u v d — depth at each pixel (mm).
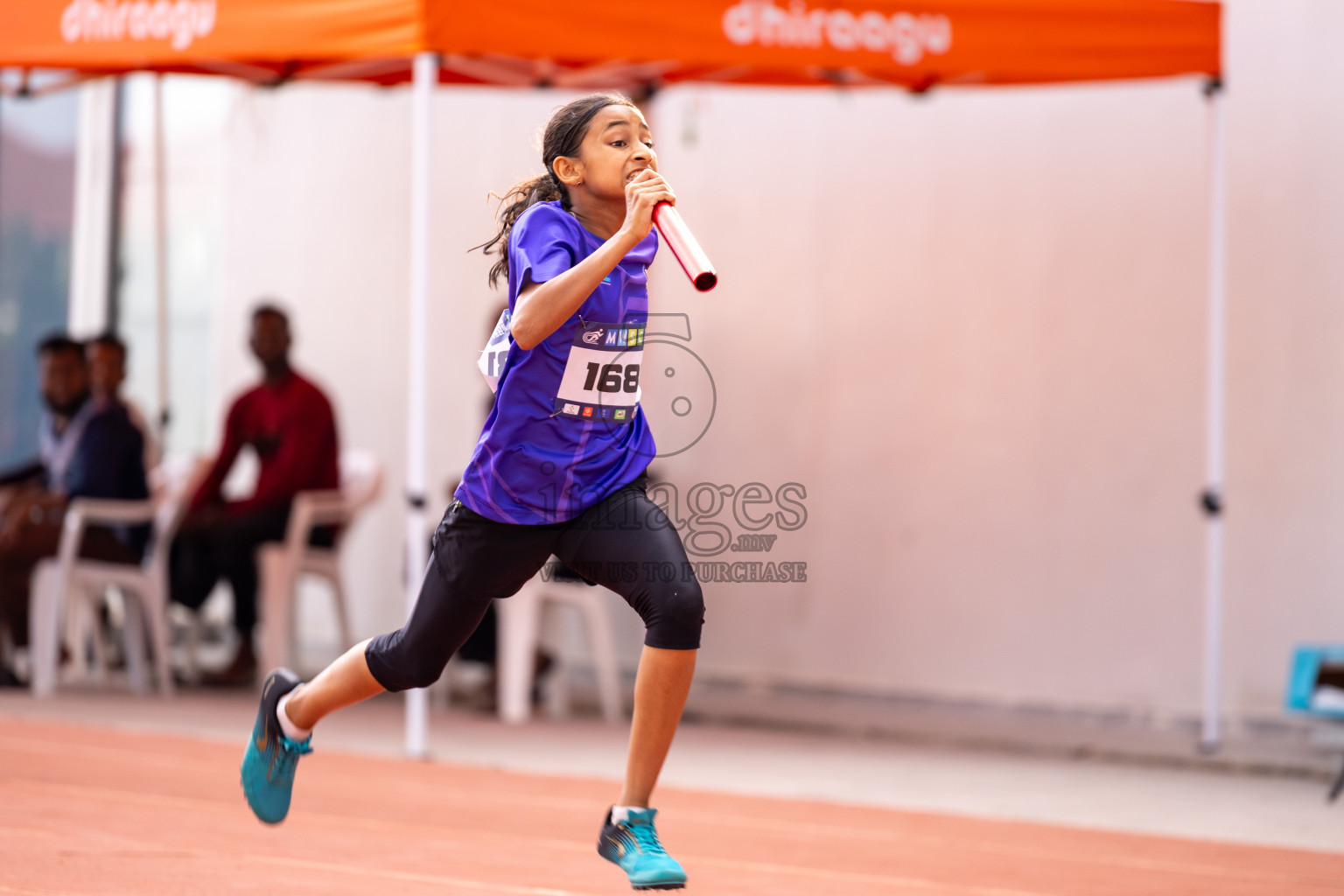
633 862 8922
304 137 31359
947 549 24141
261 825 13102
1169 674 22156
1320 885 11891
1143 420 22562
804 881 11469
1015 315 23703
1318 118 21266
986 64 18484
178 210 33156
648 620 9094
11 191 34438
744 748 20531
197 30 17703
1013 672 23484
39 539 23641
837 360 25219
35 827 12578
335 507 24859
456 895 10398
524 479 9188
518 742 19938
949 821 14922
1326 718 19391
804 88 23656
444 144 29453
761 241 25922
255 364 31891
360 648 10164
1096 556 22859
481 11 16828
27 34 18781
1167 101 22531
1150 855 13211
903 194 24734
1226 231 21875
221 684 25766
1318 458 21141
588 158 9164
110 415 24000
